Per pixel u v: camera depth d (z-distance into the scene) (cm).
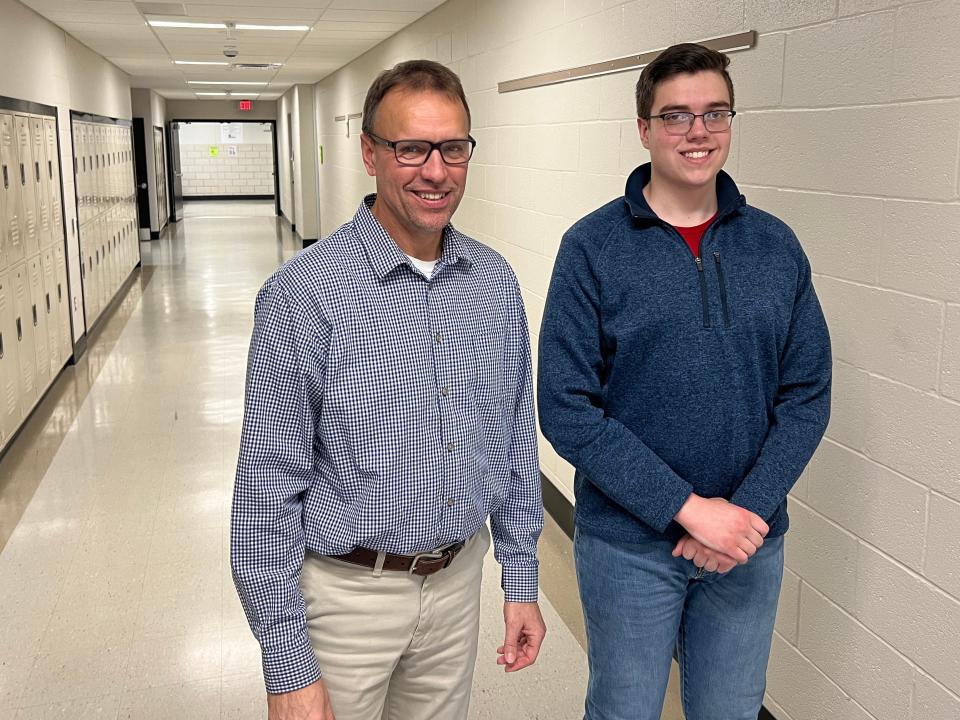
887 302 176
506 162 433
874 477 183
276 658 135
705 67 148
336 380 133
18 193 497
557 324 157
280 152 2036
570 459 157
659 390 153
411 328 138
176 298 917
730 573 162
